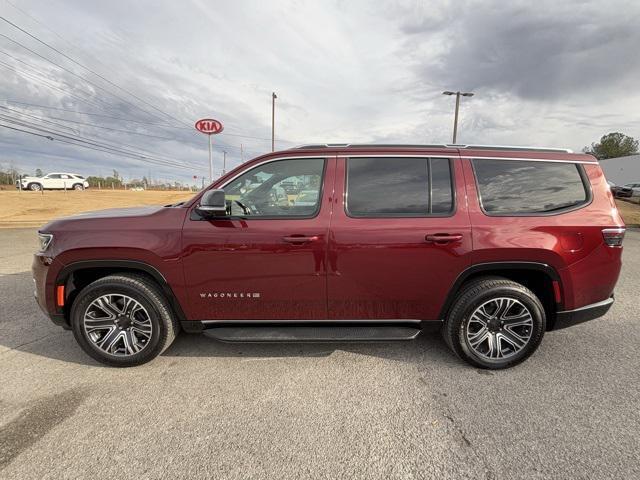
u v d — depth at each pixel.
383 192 2.90
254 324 2.99
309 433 2.21
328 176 2.91
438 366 3.00
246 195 2.94
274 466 1.95
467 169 2.94
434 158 2.96
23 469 1.93
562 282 2.88
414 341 3.46
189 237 2.80
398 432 2.21
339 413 2.39
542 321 2.89
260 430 2.23
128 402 2.50
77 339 2.91
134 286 2.84
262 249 2.80
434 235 2.80
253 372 2.90
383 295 2.89
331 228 2.81
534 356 3.17
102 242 2.80
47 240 2.87
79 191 30.02
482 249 2.81
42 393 2.60
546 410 2.42
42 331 3.64
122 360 2.93
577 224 2.85
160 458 2.01
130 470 1.92
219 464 1.96
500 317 2.94
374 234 2.80
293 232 2.79
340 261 2.82
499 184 2.94
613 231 2.87
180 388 2.68
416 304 2.93
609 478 1.87
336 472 1.91
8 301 4.50
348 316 2.96
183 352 3.23
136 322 2.94
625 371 2.92
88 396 2.58
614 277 2.94
